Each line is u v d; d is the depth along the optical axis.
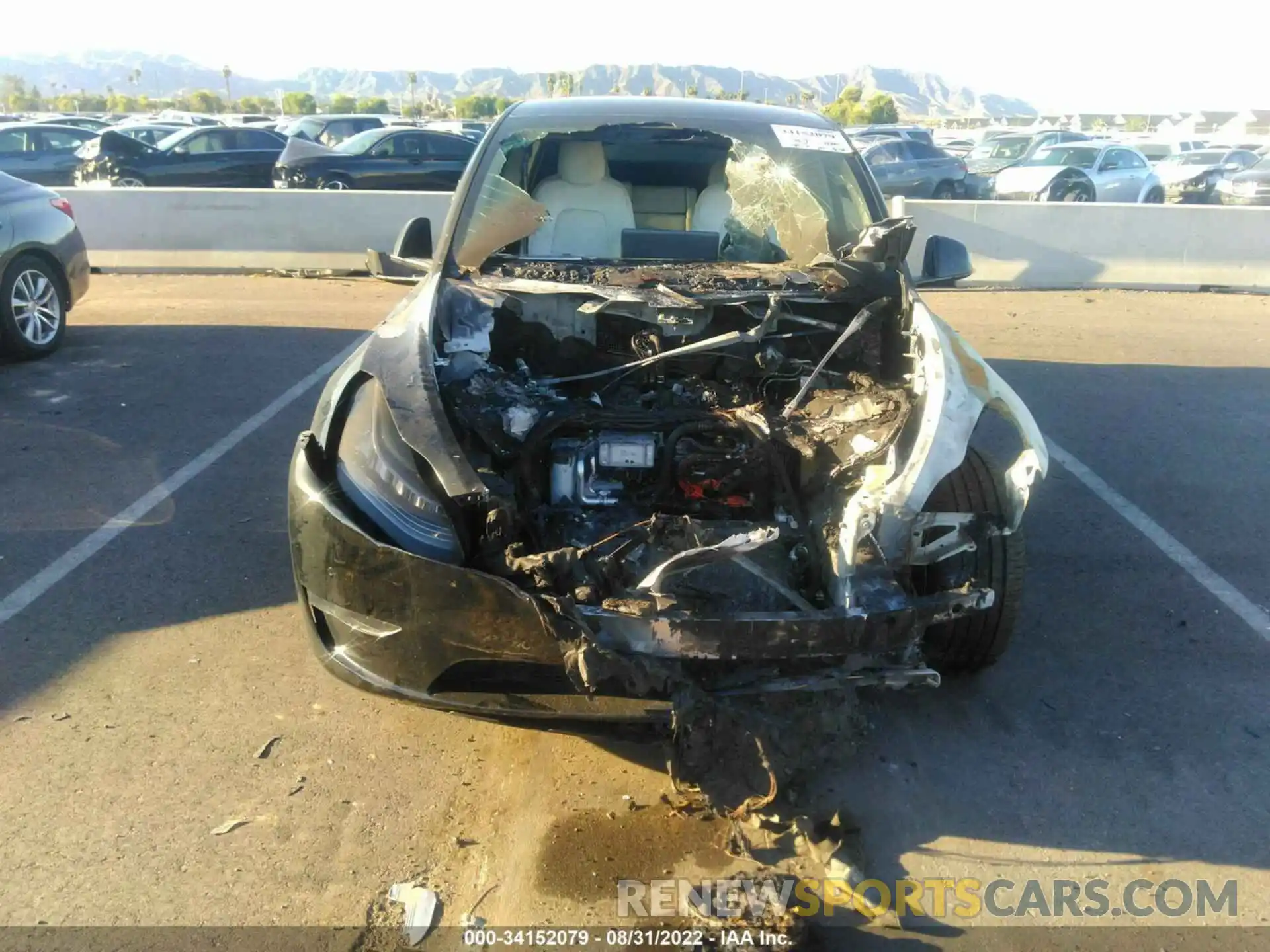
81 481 5.02
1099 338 8.77
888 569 2.73
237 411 6.13
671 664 2.59
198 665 3.49
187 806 2.82
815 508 3.10
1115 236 11.07
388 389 2.98
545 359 3.61
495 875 2.60
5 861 2.59
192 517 4.62
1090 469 5.58
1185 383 7.32
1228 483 5.41
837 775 3.00
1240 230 11.03
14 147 18.31
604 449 3.15
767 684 2.66
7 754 3.00
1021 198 20.14
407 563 2.66
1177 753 3.17
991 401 3.17
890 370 3.71
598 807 2.86
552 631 2.56
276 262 11.16
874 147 20.50
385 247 11.16
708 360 3.57
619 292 3.55
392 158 17.05
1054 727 3.29
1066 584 4.25
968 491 3.28
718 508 3.18
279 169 16.70
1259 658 3.72
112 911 2.45
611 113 4.62
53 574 4.07
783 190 4.40
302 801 2.85
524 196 4.21
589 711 2.63
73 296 7.68
